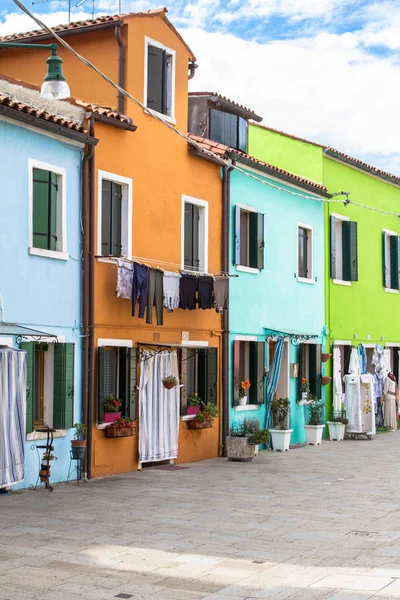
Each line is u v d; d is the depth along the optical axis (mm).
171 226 17688
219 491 13992
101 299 15562
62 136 14688
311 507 12578
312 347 23375
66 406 14539
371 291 27062
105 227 15898
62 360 14516
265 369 20969
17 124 13719
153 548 9641
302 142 24359
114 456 15836
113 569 8672
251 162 20094
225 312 19328
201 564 8953
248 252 20719
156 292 16156
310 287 23453
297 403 22547
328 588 8023
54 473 14367
